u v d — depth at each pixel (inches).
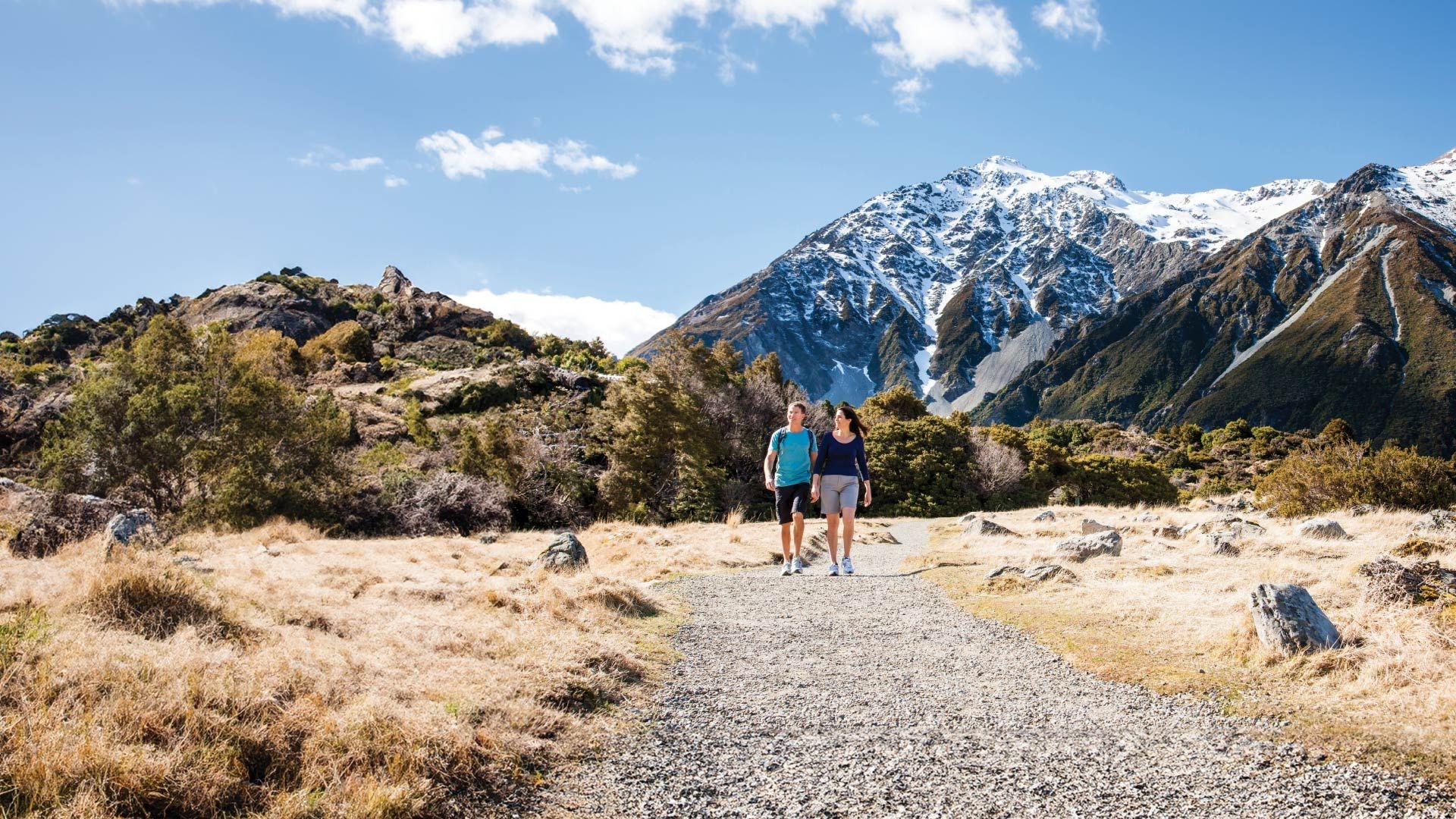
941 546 620.4
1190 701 198.4
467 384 2158.0
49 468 1015.6
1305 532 498.0
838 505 417.7
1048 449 2459.4
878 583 388.8
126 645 171.2
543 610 273.0
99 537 372.8
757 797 147.3
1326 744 164.4
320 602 254.4
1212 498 1225.4
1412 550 366.6
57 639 167.3
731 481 1635.1
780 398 2025.1
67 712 140.7
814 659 246.4
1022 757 165.6
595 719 186.4
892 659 246.5
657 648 253.9
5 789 118.0
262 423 1082.7
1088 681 220.7
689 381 1886.1
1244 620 242.7
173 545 412.5
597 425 1774.1
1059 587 349.7
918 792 148.6
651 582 394.9
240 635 198.4
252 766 139.7
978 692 211.6
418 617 249.1
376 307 3853.3
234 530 857.5
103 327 3472.0
